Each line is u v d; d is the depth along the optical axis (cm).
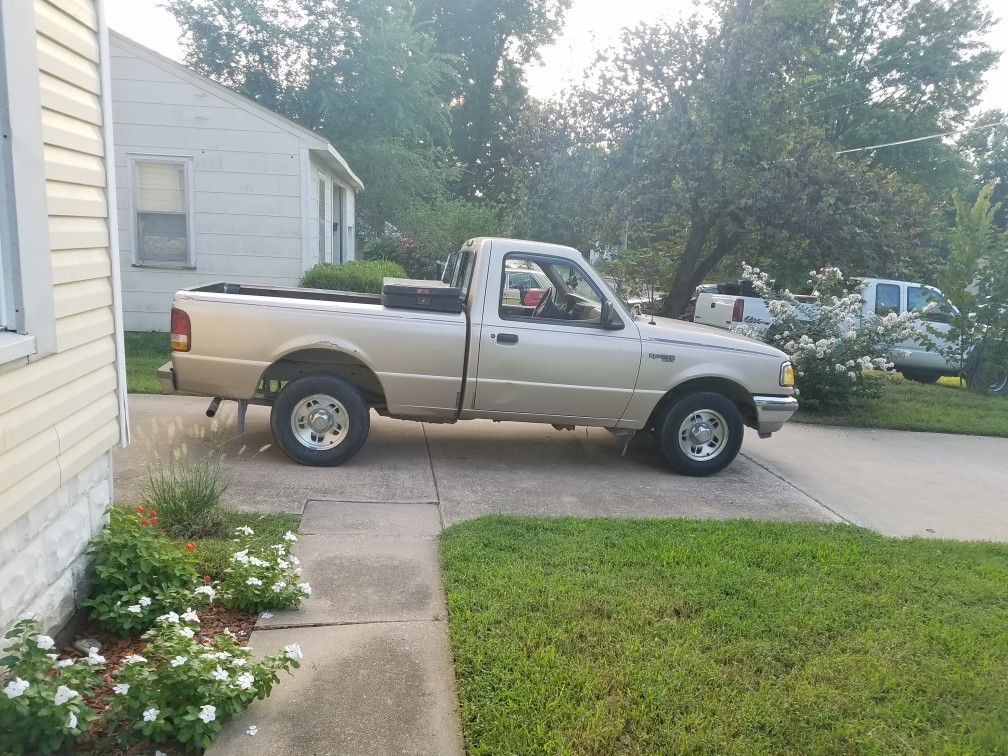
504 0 3659
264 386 649
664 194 1369
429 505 566
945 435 979
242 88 2059
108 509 392
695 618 399
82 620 361
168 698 281
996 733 315
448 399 649
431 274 2212
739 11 1288
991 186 1321
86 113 353
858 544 530
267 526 492
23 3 289
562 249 665
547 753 286
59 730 256
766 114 1324
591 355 656
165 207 1174
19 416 293
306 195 1195
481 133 3822
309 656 348
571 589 421
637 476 687
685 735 298
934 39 3005
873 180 1459
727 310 1389
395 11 2088
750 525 556
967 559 515
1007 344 1325
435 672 340
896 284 1454
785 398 702
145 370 952
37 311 301
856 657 368
